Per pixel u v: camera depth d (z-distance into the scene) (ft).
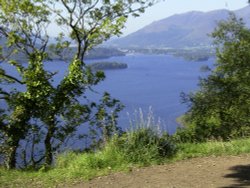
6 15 58.54
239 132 51.16
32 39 58.95
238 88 60.29
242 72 63.98
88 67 53.62
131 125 26.40
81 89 53.47
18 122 49.37
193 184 20.21
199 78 63.31
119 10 62.59
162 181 20.98
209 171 22.45
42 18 59.82
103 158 24.61
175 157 25.64
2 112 49.52
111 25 59.52
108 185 20.89
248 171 22.13
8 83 55.31
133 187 20.30
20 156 47.47
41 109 50.62
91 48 62.08
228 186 19.62
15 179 23.59
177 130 43.27
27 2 57.82
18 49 58.34
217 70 66.23
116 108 55.98
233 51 65.87
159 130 26.53
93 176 22.56
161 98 374.84
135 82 545.03
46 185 21.80
